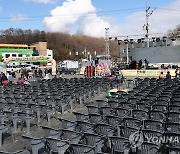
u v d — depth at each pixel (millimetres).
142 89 19766
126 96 17453
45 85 25062
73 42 159750
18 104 14945
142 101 15211
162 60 50469
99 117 11688
